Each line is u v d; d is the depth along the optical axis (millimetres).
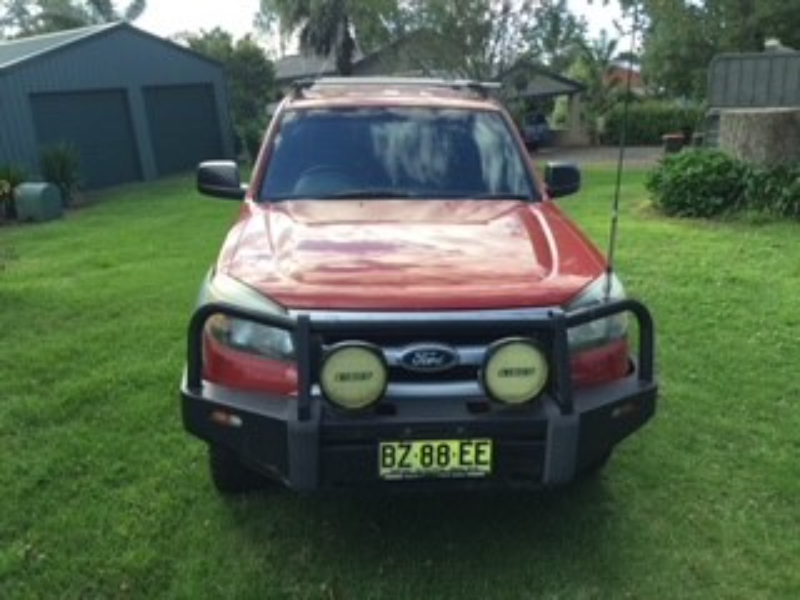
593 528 3484
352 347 2791
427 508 3645
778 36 25109
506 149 4500
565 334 2924
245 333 3094
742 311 6344
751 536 3424
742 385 4949
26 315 6699
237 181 4676
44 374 5242
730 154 11023
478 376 2947
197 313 3064
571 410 2918
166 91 23062
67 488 3803
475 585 3125
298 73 42438
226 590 3084
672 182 10945
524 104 34906
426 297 2939
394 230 3559
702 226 10086
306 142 4457
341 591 3092
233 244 3564
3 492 3754
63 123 19562
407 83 5285
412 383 2941
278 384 3031
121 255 9586
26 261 9477
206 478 3896
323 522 3541
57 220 14234
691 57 26562
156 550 3326
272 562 3266
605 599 3041
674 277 7449
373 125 4539
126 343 5852
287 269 3158
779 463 4012
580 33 31016
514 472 2949
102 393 4891
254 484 3703
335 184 4266
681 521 3531
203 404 3059
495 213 3877
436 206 3984
